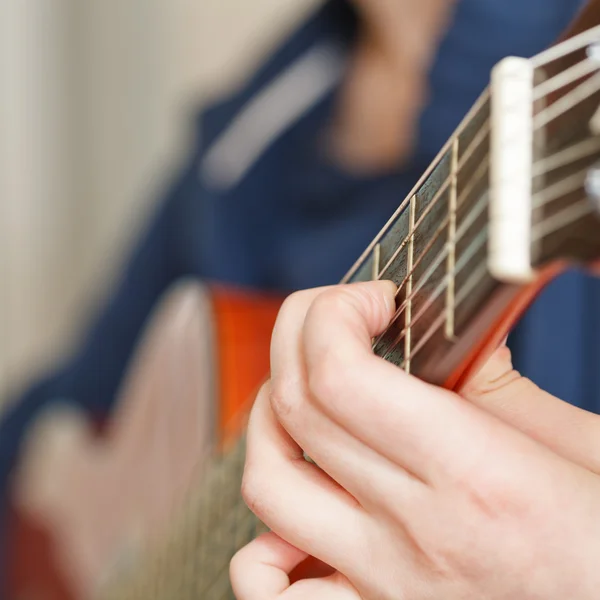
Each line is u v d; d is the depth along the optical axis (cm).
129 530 135
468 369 43
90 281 196
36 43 189
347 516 45
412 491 43
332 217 123
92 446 143
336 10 128
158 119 187
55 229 198
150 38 185
